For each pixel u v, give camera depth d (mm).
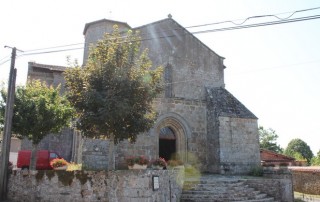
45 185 12875
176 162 18766
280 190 17891
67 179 12422
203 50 24484
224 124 22016
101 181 11930
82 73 13125
